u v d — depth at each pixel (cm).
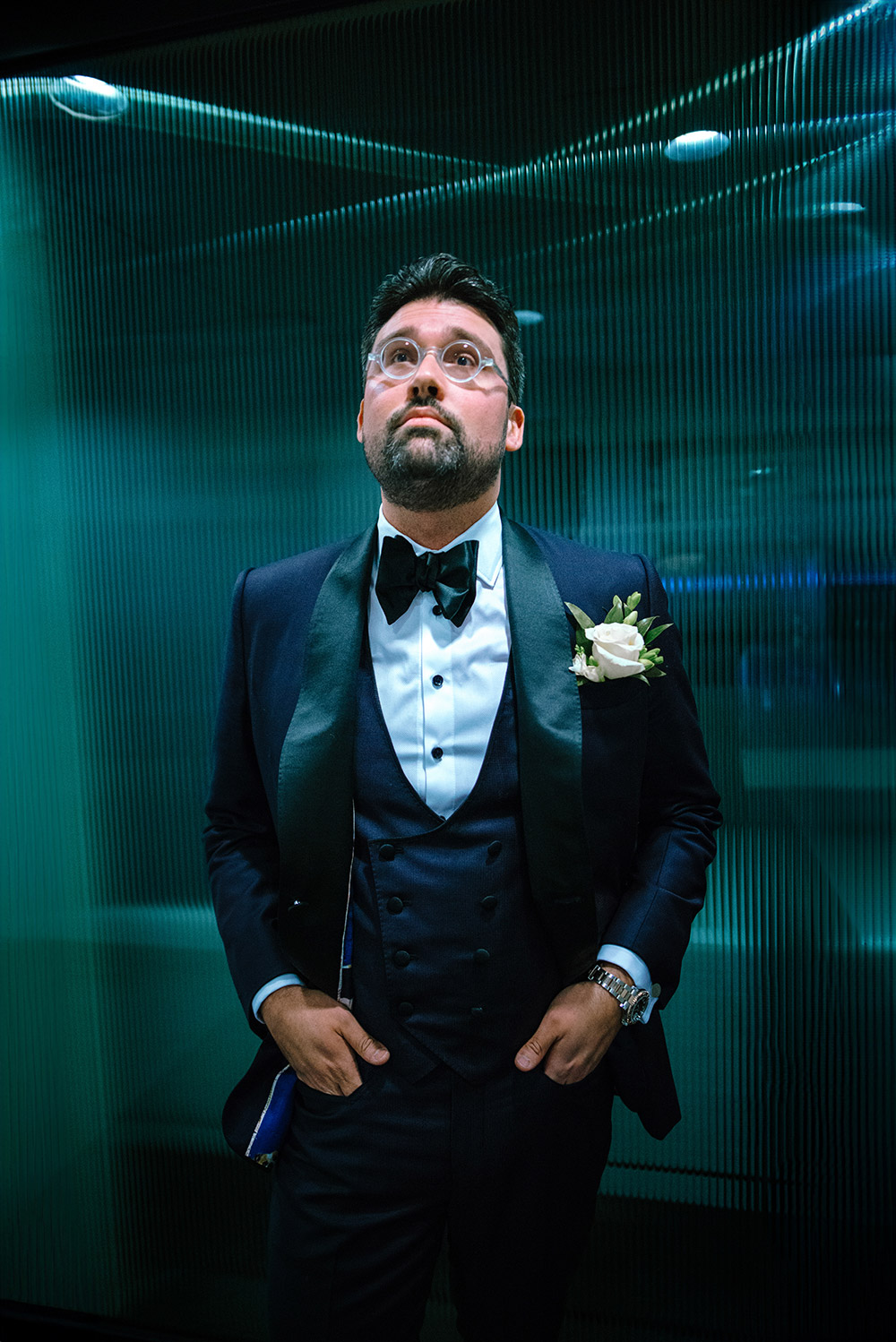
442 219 192
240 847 142
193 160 201
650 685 136
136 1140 212
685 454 187
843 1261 187
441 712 127
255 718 136
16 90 207
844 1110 186
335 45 193
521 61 187
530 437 192
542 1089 125
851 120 178
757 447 184
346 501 199
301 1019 125
